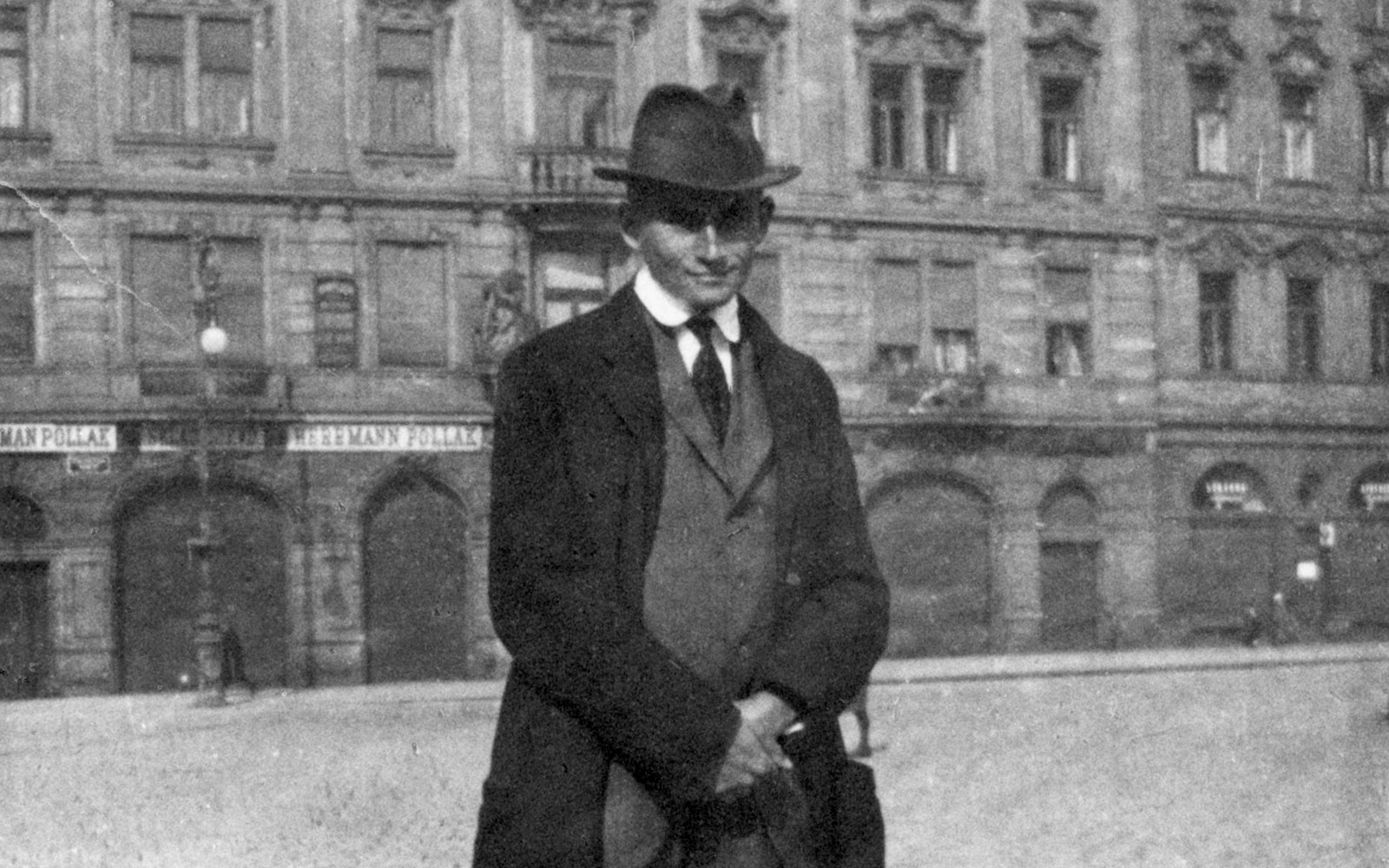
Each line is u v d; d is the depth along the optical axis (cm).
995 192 4084
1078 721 2256
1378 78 4425
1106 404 4153
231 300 3566
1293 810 1288
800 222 3931
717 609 308
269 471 3562
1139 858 1075
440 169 3672
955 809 1344
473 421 3653
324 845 1214
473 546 3669
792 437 317
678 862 299
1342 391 4369
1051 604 4119
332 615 3588
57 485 3462
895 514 3991
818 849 305
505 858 298
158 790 1608
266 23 3588
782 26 3916
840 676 301
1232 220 4281
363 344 3622
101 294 3494
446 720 2634
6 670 3425
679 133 313
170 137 3531
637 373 310
